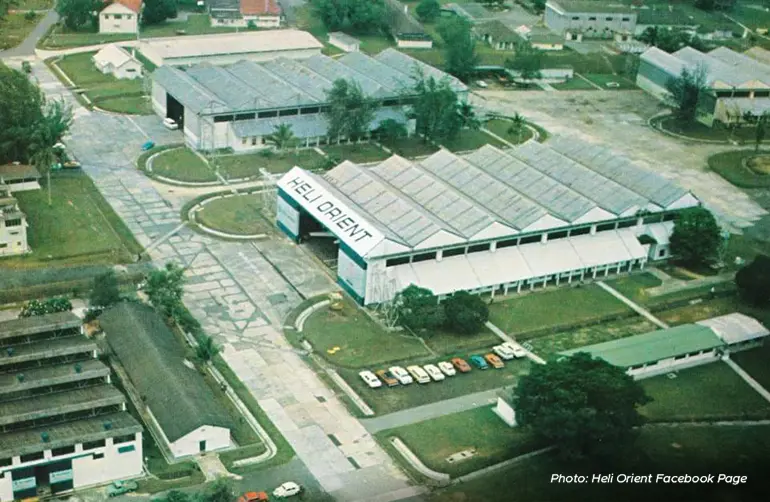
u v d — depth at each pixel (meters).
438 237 191.62
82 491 136.50
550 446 150.88
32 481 134.00
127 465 139.00
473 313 180.88
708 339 179.50
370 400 161.00
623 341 177.12
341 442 150.50
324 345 175.88
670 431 156.88
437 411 159.62
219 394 159.00
